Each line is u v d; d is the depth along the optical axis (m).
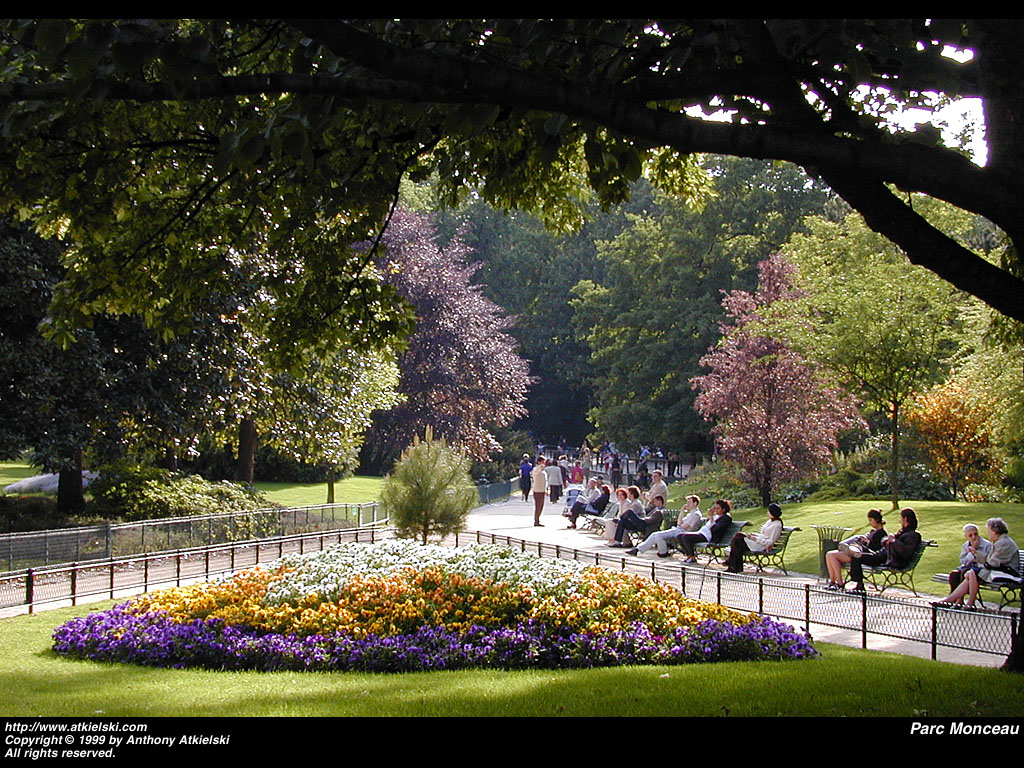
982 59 6.80
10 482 42.19
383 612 12.70
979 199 6.36
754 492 36.47
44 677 10.71
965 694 8.84
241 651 11.60
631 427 57.44
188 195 11.78
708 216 57.72
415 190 63.06
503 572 14.06
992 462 33.31
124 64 6.20
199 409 24.11
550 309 81.38
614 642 11.71
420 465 22.59
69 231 11.40
